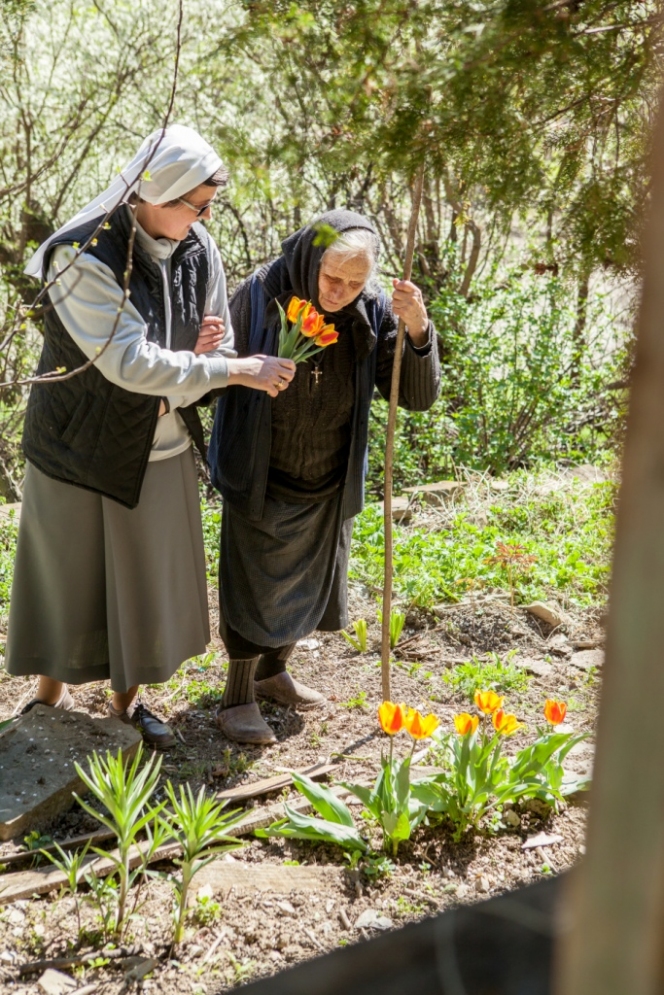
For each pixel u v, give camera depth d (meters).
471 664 3.78
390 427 2.99
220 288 2.89
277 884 2.44
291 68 1.64
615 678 0.38
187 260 2.75
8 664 2.93
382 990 0.66
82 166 8.23
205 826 2.27
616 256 1.68
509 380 7.25
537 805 2.76
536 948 0.67
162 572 2.83
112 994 2.06
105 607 2.85
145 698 3.45
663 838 0.38
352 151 1.68
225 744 3.16
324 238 1.91
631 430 0.38
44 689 3.07
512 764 2.88
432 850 2.60
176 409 2.79
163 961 2.16
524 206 1.78
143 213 2.57
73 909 2.31
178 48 2.07
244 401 2.94
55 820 2.66
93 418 2.60
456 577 4.44
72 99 7.87
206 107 7.48
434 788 2.66
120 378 2.49
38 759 2.75
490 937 0.68
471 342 7.16
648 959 0.39
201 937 2.23
